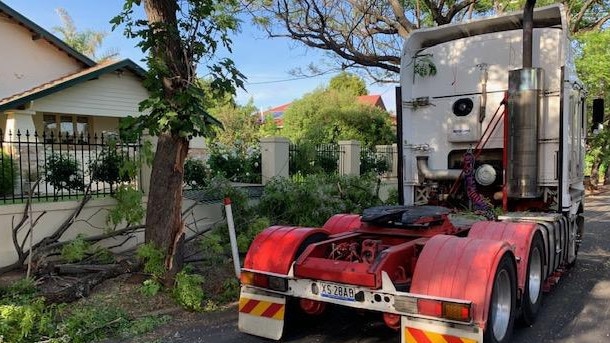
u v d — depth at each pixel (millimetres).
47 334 5070
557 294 6766
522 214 6777
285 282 4742
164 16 6418
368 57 15984
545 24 7664
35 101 14945
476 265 4086
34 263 6824
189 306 5922
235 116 28766
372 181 11719
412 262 4715
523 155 6828
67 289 5914
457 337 3902
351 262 4531
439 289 4066
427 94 8125
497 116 7508
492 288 4027
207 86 6770
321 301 4633
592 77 18844
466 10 17344
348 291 4383
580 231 8672
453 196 7855
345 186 10938
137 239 8609
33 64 18156
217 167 11328
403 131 8305
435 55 8039
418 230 5273
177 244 6543
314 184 9602
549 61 7148
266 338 5102
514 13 7449
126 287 6520
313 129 19594
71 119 18172
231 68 6637
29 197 7129
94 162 8250
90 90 16438
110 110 17078
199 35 6574
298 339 5129
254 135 27859
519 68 7340
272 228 5375
